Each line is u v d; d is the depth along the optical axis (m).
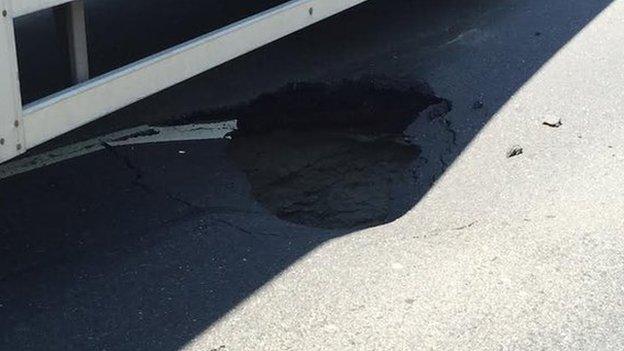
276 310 3.17
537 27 6.08
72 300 3.21
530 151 4.42
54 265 3.41
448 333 3.06
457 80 5.25
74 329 3.05
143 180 4.06
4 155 2.99
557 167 4.26
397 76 5.30
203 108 4.80
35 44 4.79
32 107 3.07
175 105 4.80
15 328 3.05
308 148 4.49
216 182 4.09
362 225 3.83
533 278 3.39
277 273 3.40
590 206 3.90
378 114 4.87
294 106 4.92
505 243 3.62
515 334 3.07
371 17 6.22
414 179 4.21
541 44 5.80
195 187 4.03
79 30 3.36
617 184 4.09
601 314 3.19
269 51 5.57
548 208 3.89
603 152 4.41
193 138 4.50
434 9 6.42
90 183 4.01
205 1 5.33
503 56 5.60
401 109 4.93
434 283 3.34
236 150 4.41
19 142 3.04
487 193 4.04
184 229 3.69
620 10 6.44
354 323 3.10
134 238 3.61
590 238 3.65
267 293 3.27
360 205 3.98
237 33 4.04
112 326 3.08
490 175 4.20
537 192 4.03
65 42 3.59
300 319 3.12
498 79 5.27
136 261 3.45
